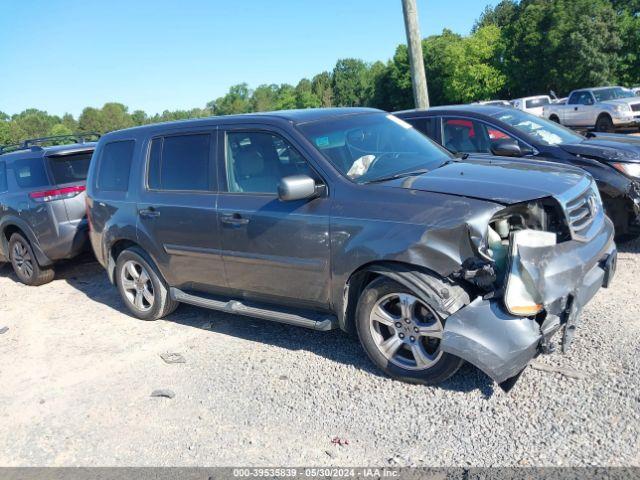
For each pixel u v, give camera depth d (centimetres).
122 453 369
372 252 391
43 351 554
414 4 959
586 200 415
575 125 2308
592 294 389
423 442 342
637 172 598
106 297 709
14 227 803
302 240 432
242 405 408
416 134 534
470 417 359
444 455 328
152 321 597
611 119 2097
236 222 472
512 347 346
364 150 465
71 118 14338
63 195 742
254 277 477
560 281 359
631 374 377
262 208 457
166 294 577
